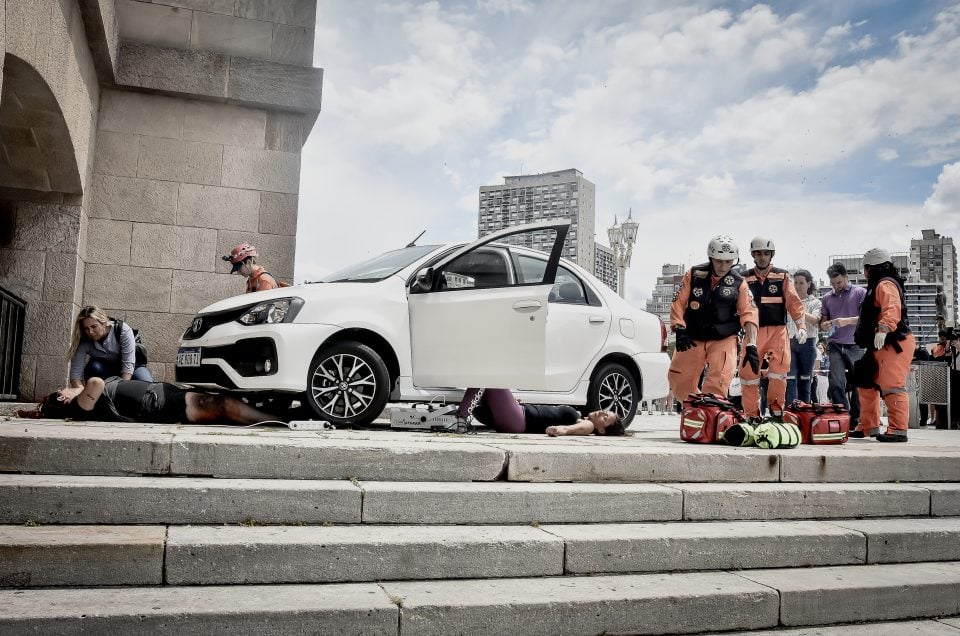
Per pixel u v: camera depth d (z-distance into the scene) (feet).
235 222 31.45
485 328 19.54
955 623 12.25
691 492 13.88
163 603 9.14
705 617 11.05
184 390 18.12
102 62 28.09
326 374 19.67
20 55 18.53
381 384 19.90
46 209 27.61
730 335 22.52
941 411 42.11
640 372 25.45
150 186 30.55
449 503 12.30
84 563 9.64
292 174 32.27
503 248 23.02
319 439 13.65
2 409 24.84
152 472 12.07
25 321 27.12
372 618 9.49
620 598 10.63
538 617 10.19
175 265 30.66
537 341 18.92
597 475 14.21
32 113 23.29
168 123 30.94
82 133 26.66
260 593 9.84
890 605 12.23
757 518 14.38
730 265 22.54
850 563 13.60
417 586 10.61
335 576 10.57
